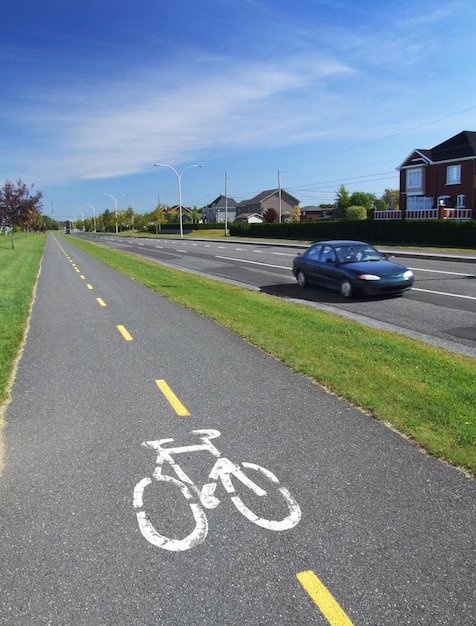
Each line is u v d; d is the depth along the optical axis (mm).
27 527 3383
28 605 2686
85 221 196000
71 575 2912
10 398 5879
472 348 8055
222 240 52750
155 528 3355
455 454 4172
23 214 41625
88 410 5469
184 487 3865
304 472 4039
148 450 4496
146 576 2896
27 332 9477
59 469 4180
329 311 11695
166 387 6152
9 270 22141
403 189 50531
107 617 2602
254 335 8617
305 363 6840
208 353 7684
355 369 6547
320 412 5242
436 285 15148
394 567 2932
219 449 4477
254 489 3814
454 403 5242
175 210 142375
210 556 3066
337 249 14391
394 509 3506
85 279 18641
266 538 3230
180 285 16031
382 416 5023
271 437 4684
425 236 35062
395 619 2555
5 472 4145
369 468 4070
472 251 27484
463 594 2715
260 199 119938
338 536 3230
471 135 45906
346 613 2602
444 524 3328
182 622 2564
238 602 2689
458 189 44906
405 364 6762
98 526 3383
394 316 10859
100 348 8164
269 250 34938
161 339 8688
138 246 46750
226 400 5664
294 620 2562
